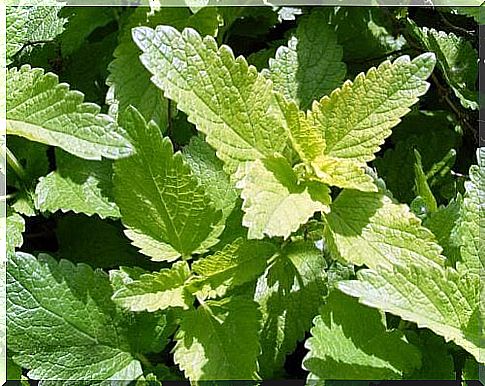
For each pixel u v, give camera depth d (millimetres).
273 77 409
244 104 357
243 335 363
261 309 379
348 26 459
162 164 360
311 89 409
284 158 360
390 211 357
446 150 441
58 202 389
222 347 361
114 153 354
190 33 349
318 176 355
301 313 382
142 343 376
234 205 387
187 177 362
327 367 350
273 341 378
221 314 367
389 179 436
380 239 354
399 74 356
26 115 358
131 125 357
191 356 359
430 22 474
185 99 346
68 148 354
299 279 384
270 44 449
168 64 345
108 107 411
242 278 371
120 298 358
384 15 466
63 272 365
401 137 458
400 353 362
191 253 374
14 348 359
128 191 363
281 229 341
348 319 362
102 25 444
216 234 373
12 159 401
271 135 361
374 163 438
